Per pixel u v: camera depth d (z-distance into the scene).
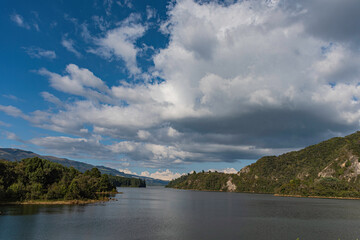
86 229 62.06
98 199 151.62
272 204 155.62
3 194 110.88
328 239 56.44
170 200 184.75
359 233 63.12
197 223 75.06
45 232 57.56
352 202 179.62
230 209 120.56
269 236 58.59
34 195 120.50
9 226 63.50
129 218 82.56
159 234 58.31
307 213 105.81
